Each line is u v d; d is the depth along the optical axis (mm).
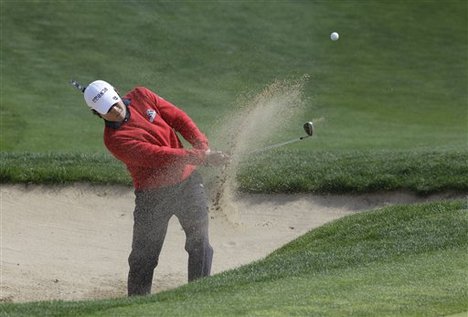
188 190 29359
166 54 82562
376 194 41375
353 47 87562
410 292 23984
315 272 27266
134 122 28734
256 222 39812
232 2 93312
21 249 37281
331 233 34188
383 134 67312
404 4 97375
